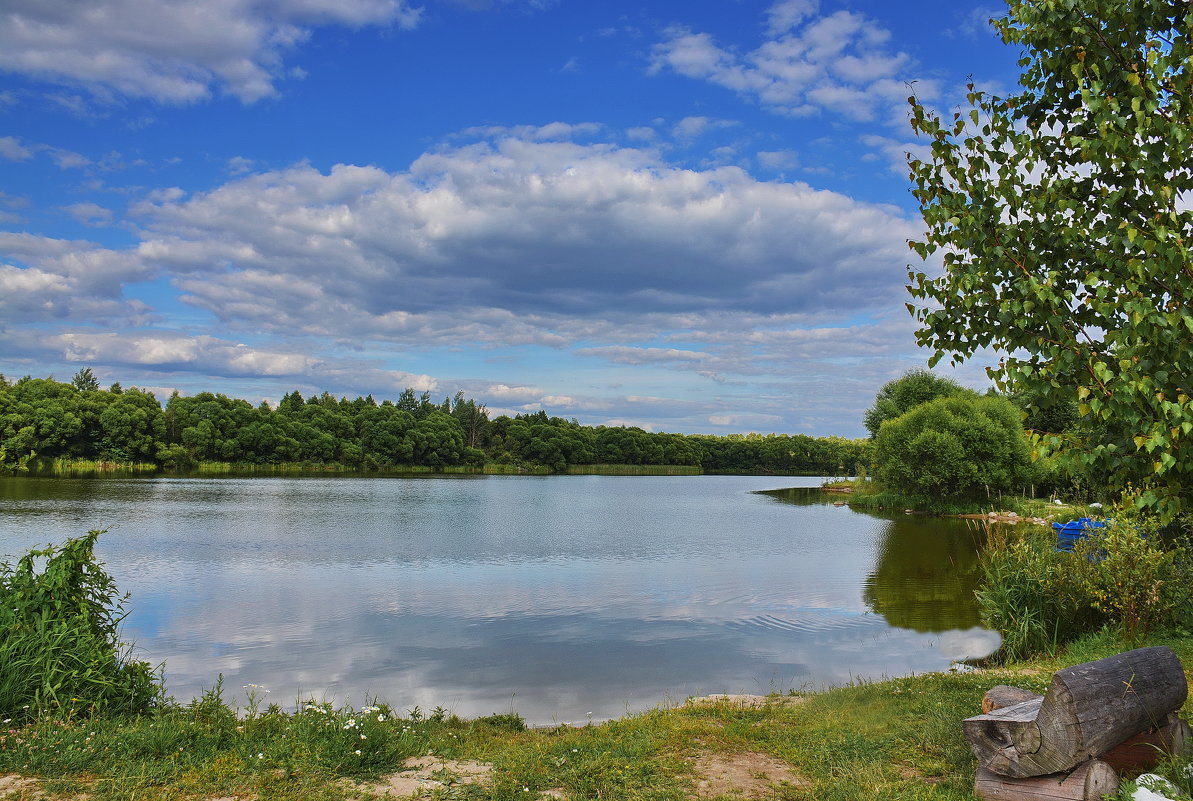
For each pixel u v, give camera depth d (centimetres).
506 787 653
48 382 10394
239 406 11688
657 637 1695
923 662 1462
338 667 1432
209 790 619
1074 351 568
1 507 4672
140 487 7194
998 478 5394
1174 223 542
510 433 16262
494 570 2756
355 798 620
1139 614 1246
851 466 17825
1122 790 536
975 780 605
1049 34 629
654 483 12925
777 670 1413
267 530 3928
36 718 764
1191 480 580
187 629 1739
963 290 621
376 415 13588
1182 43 560
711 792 653
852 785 641
